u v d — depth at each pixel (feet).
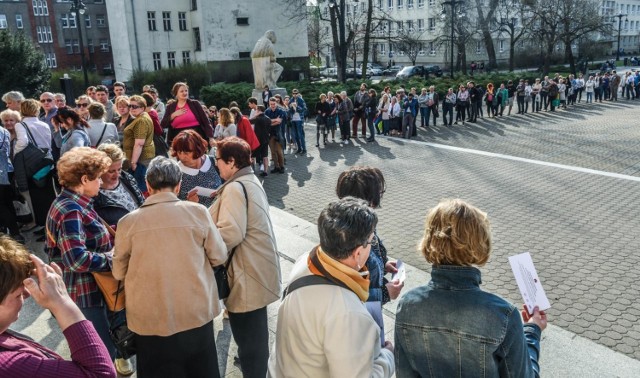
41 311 15.14
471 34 138.10
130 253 8.72
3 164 18.83
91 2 185.88
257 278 10.26
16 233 19.44
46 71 93.71
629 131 57.77
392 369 6.64
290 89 89.15
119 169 11.64
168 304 8.58
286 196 34.06
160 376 8.98
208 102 85.20
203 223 8.93
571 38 138.31
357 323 5.98
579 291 19.21
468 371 5.93
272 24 147.54
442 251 6.23
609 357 14.08
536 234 25.50
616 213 28.58
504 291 19.34
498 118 72.08
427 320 6.15
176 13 143.64
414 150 49.19
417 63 214.28
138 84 120.78
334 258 6.29
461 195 33.17
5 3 173.06
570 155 45.39
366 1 217.56
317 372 6.16
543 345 14.33
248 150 10.55
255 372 10.77
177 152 13.03
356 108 55.72
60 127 19.88
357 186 8.82
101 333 10.16
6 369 4.53
